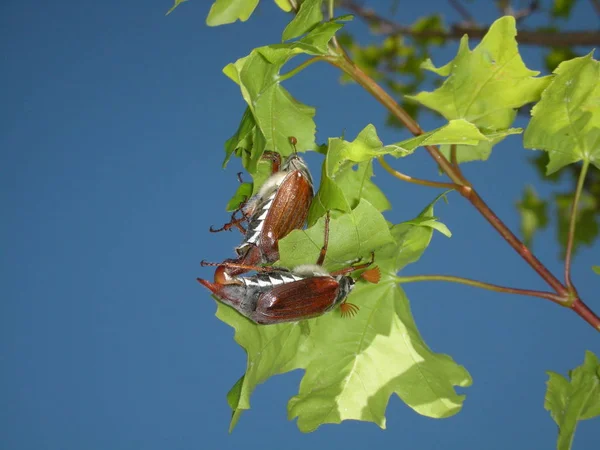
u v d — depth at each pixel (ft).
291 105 1.31
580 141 1.32
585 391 1.33
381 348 1.34
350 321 1.33
